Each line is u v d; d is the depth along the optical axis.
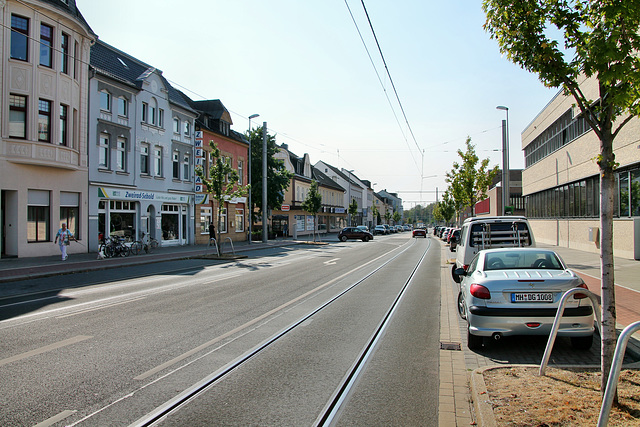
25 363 5.70
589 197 24.06
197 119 35.09
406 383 5.20
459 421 4.12
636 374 4.84
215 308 9.61
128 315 8.80
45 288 12.48
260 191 45.84
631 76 4.21
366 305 10.21
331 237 58.94
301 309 9.62
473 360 6.09
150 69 28.12
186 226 32.25
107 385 4.97
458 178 29.30
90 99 23.09
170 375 5.34
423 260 23.42
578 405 4.07
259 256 25.72
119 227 25.50
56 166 20.58
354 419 4.21
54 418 4.11
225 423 4.09
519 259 7.25
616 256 19.70
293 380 5.25
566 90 4.86
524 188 41.19
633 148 17.97
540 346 6.84
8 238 19.56
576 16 4.76
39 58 19.83
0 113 18.73
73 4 22.36
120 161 25.50
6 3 18.73
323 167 87.56
